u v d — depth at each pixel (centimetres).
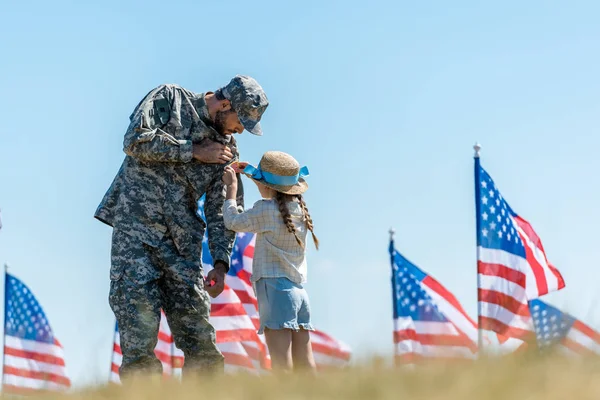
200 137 1619
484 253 3111
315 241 1588
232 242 1650
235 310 3144
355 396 817
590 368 880
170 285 1628
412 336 3541
